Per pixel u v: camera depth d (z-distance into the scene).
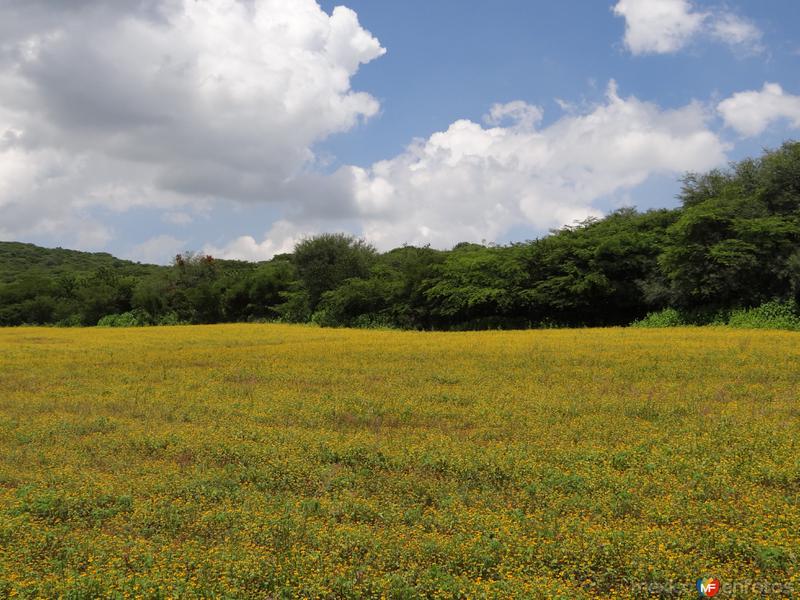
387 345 33.50
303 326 63.75
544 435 13.45
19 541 8.25
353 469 11.80
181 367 27.12
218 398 19.16
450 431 14.52
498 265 54.88
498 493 10.12
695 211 42.97
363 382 21.58
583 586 6.90
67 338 48.28
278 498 9.95
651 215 53.62
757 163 48.50
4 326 80.50
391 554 7.64
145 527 8.95
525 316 53.66
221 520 8.92
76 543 8.28
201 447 13.15
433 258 60.12
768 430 12.95
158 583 6.95
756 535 7.73
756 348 25.58
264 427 14.75
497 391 18.75
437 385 20.52
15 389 22.03
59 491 10.30
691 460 11.11
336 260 72.94
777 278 40.41
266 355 30.36
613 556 7.42
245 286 80.06
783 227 40.41
